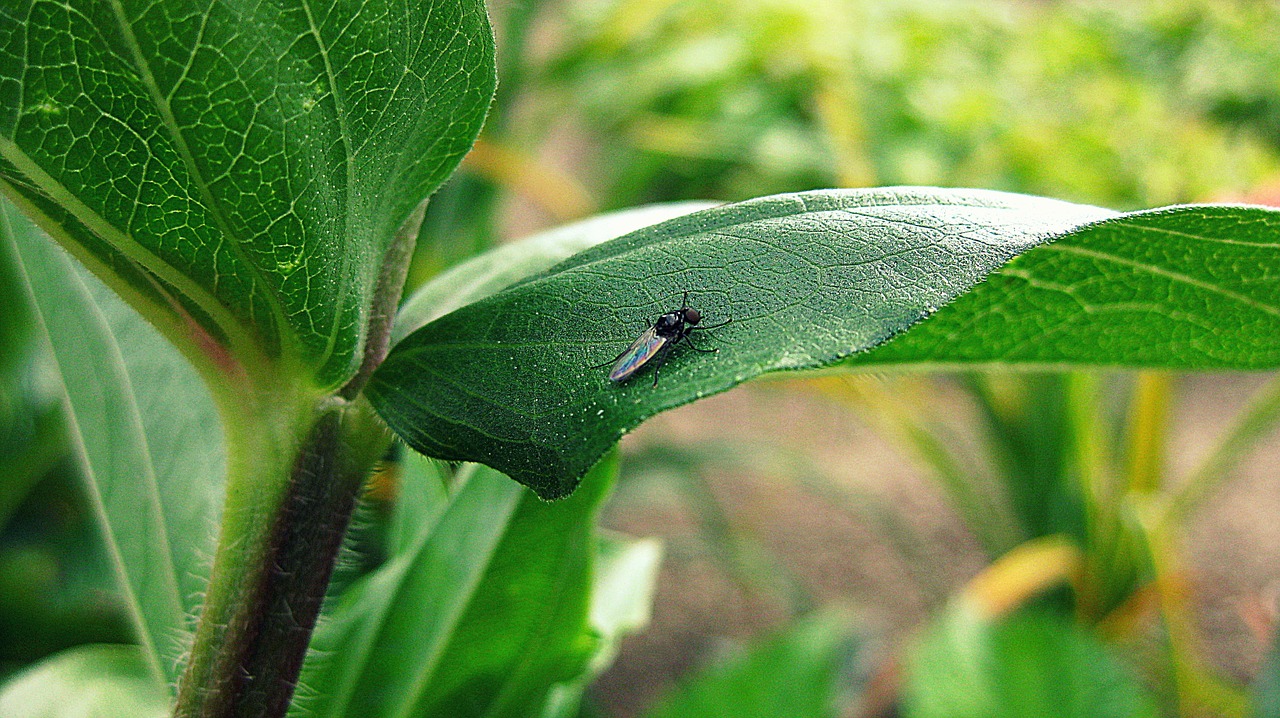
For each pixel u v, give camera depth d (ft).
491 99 0.32
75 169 0.28
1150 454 1.28
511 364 0.31
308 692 0.41
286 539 0.34
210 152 0.29
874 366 0.39
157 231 0.30
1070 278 0.35
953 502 1.50
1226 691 1.20
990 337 0.38
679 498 1.74
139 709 0.59
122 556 0.43
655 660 1.44
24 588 0.93
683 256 0.31
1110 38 2.22
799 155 1.91
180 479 0.43
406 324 0.37
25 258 0.45
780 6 2.14
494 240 1.40
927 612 1.53
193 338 0.32
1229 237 0.32
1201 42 2.10
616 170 2.07
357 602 0.50
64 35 0.27
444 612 0.46
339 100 0.29
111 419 0.44
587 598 0.46
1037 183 1.72
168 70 0.28
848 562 1.66
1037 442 1.38
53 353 0.45
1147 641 1.37
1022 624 0.97
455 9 0.30
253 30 0.28
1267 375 2.20
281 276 0.31
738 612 1.55
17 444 0.98
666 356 0.29
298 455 0.34
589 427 0.29
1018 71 2.10
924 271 0.29
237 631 0.34
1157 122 1.81
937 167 1.79
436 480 0.56
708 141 1.94
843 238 0.30
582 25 2.02
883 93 1.94
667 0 2.05
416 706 0.46
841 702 1.04
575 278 0.31
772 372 0.28
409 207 0.33
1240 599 1.52
